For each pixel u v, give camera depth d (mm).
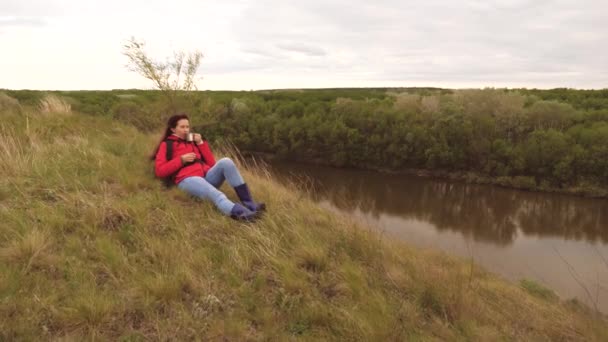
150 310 2785
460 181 40750
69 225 3695
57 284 2914
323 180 39281
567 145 36625
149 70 12875
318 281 3494
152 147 6895
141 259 3348
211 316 2848
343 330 2904
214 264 3463
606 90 65062
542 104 44250
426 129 44875
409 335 2982
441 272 4273
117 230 3795
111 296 2826
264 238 3902
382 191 34844
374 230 5137
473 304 3613
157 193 4574
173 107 13367
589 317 4039
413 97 52438
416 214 26578
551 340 3438
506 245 20188
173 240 3719
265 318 2889
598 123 41250
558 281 13797
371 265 4008
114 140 6898
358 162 48750
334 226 4684
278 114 60375
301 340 2754
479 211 28734
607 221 26641
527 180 37250
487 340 3170
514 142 41812
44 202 4137
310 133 50969
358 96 85875
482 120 42375
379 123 47500
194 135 5070
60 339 2404
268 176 6816
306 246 3873
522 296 5047
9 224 3539
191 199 4629
